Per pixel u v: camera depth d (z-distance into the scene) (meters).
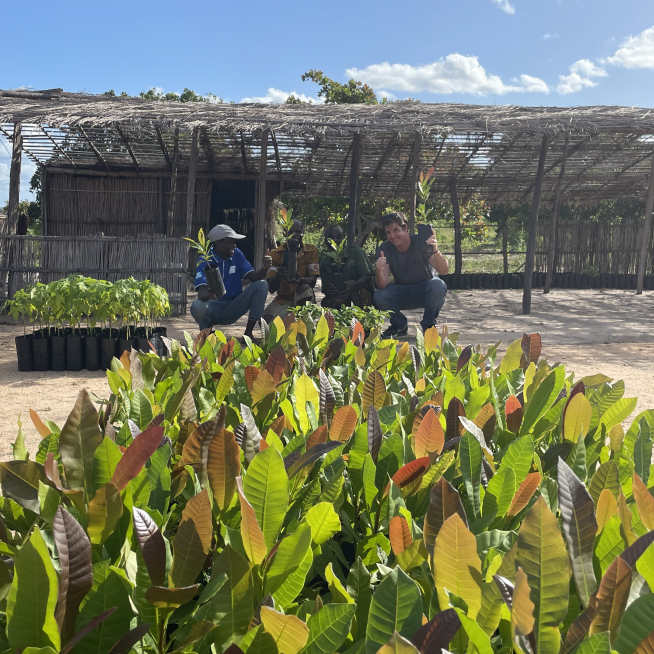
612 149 16.77
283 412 1.70
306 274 8.44
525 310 12.83
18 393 5.64
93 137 15.96
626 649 0.73
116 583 0.84
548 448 1.52
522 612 0.68
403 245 7.99
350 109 14.73
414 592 0.75
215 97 27.42
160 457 1.17
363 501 1.34
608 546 0.98
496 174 19.58
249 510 0.85
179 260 11.56
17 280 11.02
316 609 0.87
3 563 0.86
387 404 1.79
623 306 14.45
